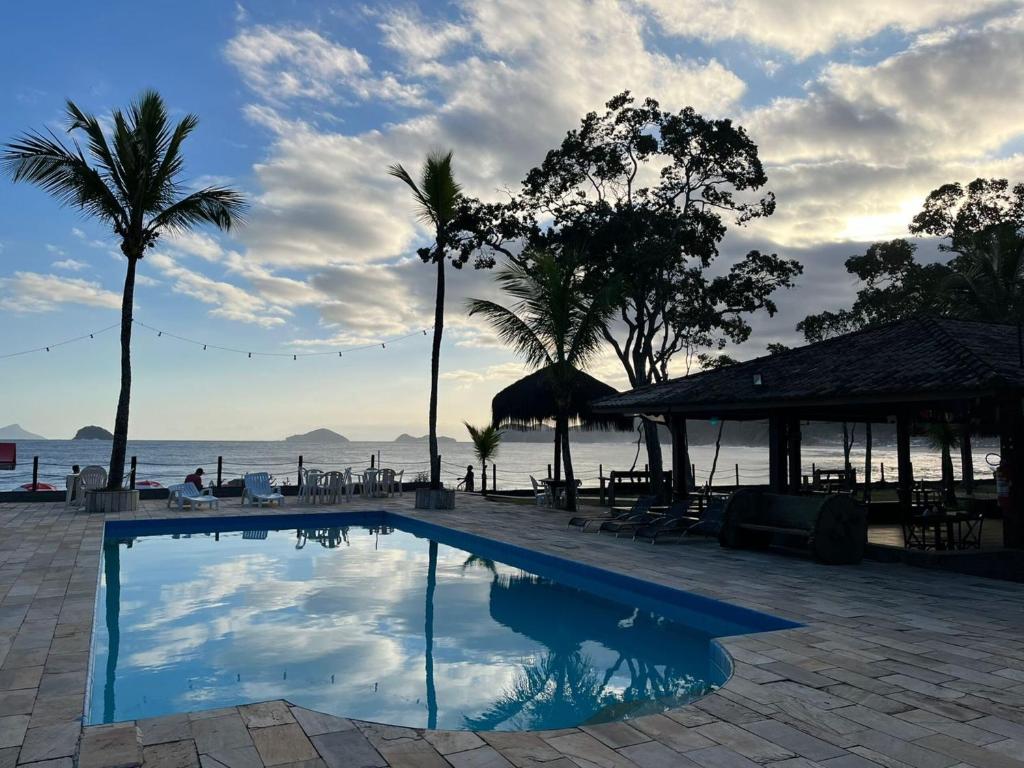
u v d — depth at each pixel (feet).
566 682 21.65
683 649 25.31
